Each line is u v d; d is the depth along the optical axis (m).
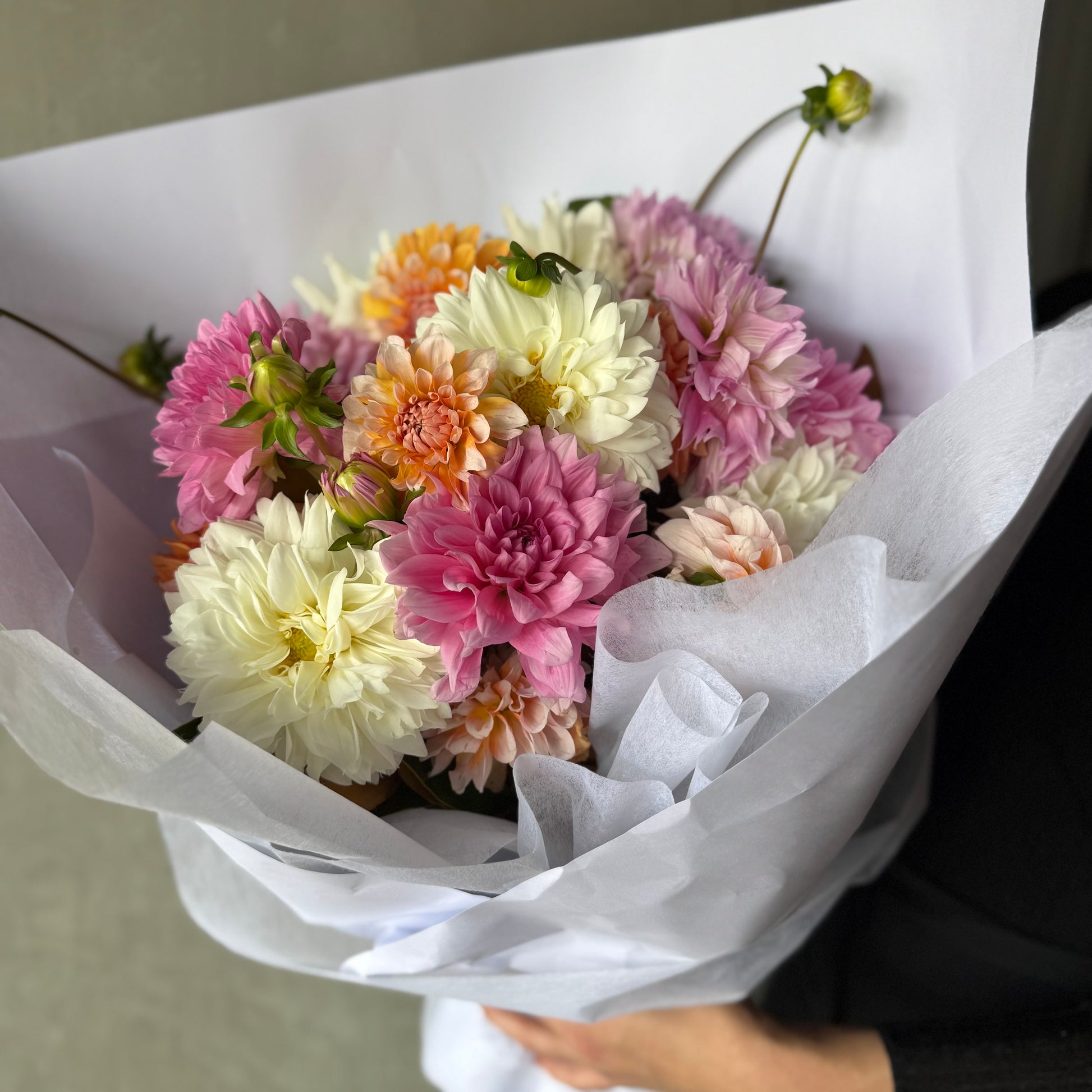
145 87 0.91
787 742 0.46
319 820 0.50
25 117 0.90
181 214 0.72
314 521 0.52
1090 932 0.63
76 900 1.25
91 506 0.65
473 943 0.58
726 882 0.54
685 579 0.54
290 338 0.55
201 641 0.52
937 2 0.60
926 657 0.47
